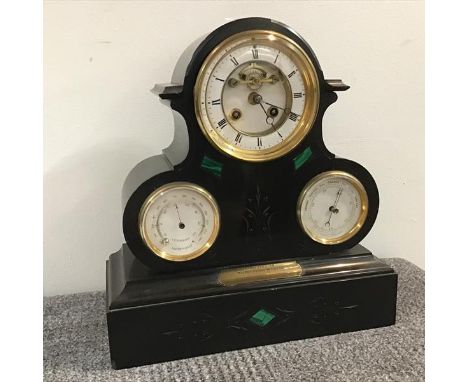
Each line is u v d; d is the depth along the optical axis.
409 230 1.46
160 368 0.95
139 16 1.16
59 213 1.24
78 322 1.13
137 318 0.93
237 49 0.91
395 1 1.28
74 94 1.17
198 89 0.91
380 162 1.38
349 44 1.29
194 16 1.19
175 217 0.96
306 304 1.02
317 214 1.04
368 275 1.05
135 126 1.22
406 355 0.98
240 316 0.99
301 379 0.91
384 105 1.34
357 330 1.07
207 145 0.95
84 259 1.28
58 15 1.12
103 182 1.24
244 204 1.00
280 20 1.24
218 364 0.95
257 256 1.03
